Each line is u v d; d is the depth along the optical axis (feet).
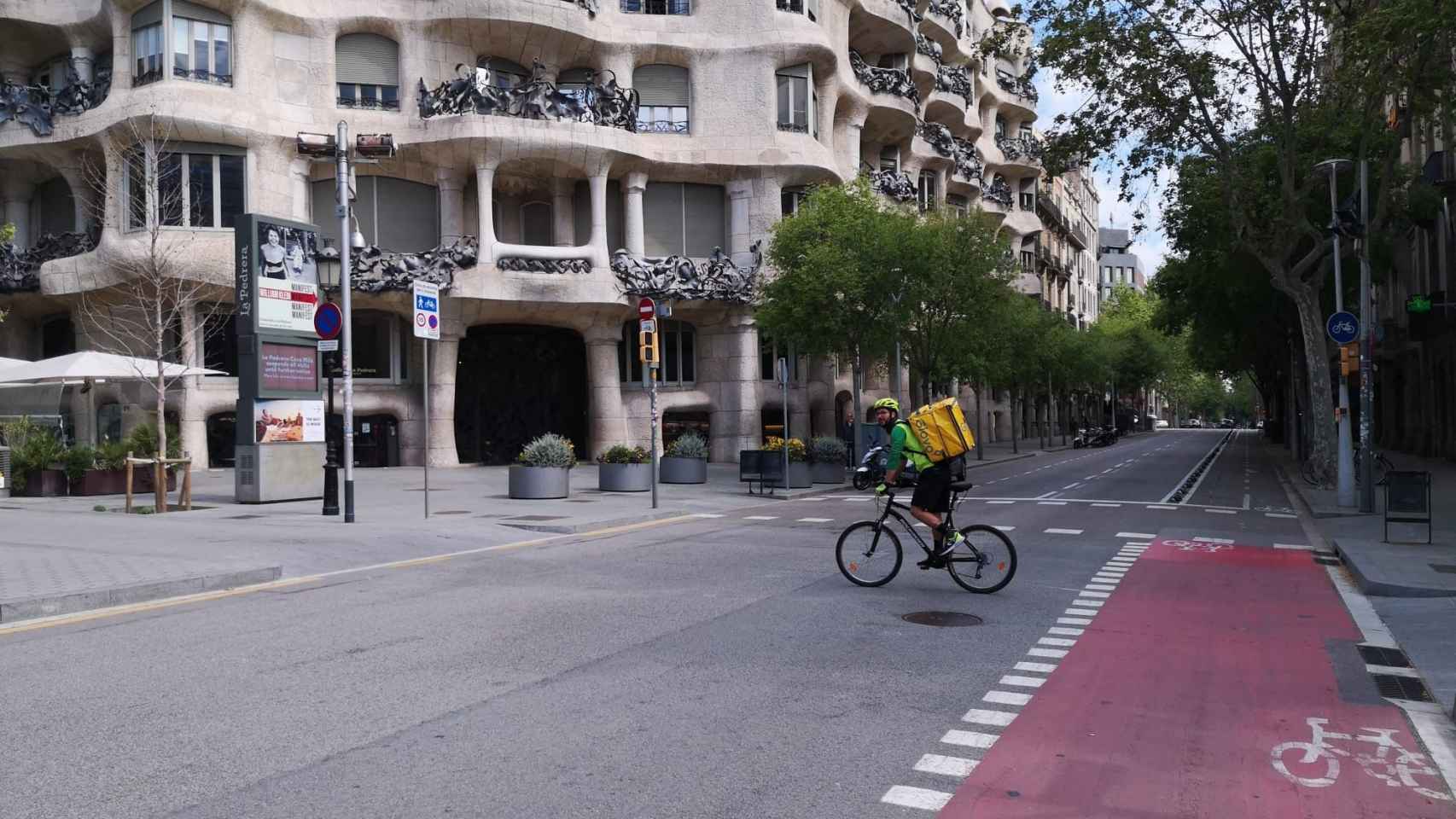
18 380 71.05
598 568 36.55
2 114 97.30
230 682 20.07
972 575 31.04
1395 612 28.86
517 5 104.68
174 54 93.20
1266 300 110.32
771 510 62.49
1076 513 59.47
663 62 116.47
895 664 21.91
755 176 116.98
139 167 93.09
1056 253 262.26
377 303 103.76
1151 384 310.45
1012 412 165.27
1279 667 22.00
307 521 51.06
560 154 104.73
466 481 86.38
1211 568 37.52
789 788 14.38
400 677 20.48
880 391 142.10
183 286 91.81
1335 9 68.69
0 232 76.69
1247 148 85.71
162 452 57.88
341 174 53.21
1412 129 110.01
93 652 22.71
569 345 122.11
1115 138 73.46
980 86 184.24
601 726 17.24
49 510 57.52
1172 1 67.51
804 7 119.34
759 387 121.08
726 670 21.26
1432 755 16.20
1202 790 14.58
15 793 13.94
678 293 111.55
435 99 102.32
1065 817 13.51
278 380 61.72
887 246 90.27
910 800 13.99
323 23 101.14
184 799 13.75
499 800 13.80
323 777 14.66
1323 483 73.46
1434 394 122.42
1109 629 25.95
